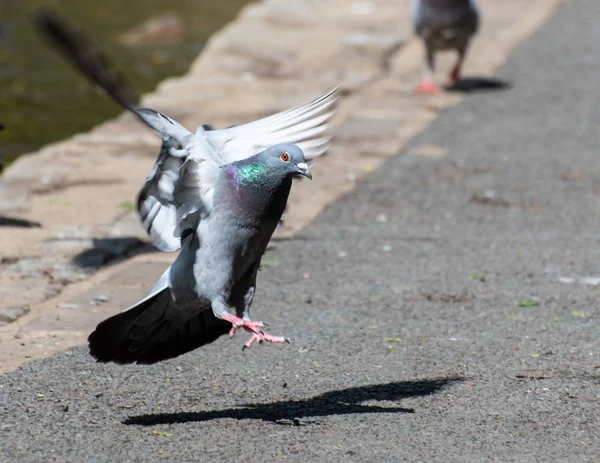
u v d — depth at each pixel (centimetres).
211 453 768
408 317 1097
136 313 786
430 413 850
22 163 1725
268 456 764
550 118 2028
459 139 1894
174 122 771
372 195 1581
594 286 1198
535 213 1498
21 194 1552
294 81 2325
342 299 1152
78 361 955
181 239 799
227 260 792
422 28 2180
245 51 2536
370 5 3081
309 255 1308
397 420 834
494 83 2311
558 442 796
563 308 1124
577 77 2345
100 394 882
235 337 1038
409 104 2145
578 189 1608
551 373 942
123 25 3275
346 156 1789
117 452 768
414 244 1359
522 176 1675
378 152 1814
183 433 805
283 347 1007
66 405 855
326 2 3097
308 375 938
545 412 853
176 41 3089
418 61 2520
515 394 891
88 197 1560
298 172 771
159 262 1285
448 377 933
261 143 838
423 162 1755
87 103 2423
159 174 790
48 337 1020
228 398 883
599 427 824
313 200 1555
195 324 839
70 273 1224
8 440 785
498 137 1903
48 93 2492
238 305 830
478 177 1672
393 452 773
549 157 1777
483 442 794
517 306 1131
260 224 788
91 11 3456
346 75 2377
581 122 1997
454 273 1244
